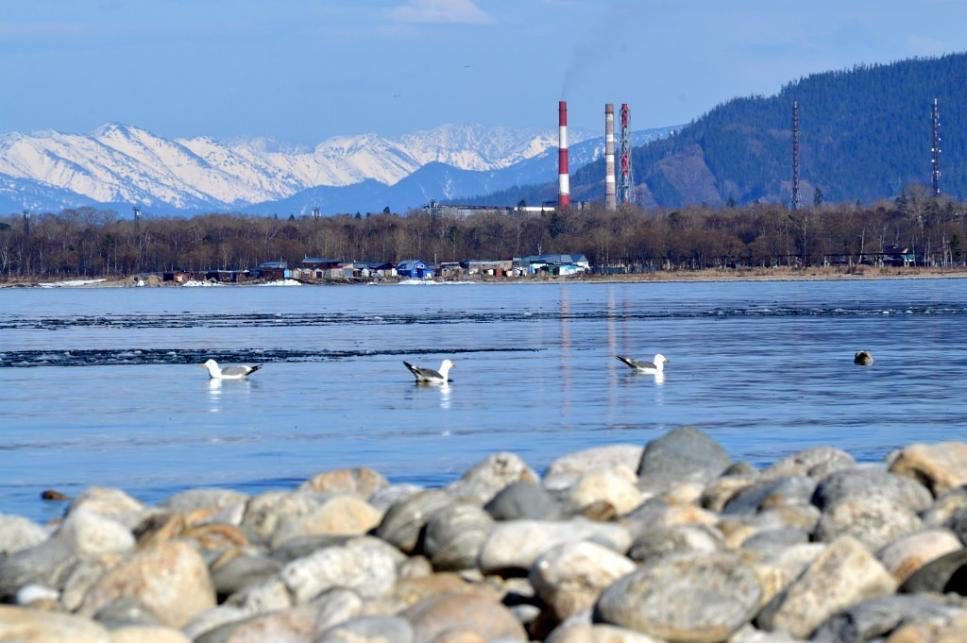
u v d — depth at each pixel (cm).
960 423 7106
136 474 5634
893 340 14188
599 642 2097
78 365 11894
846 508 2802
